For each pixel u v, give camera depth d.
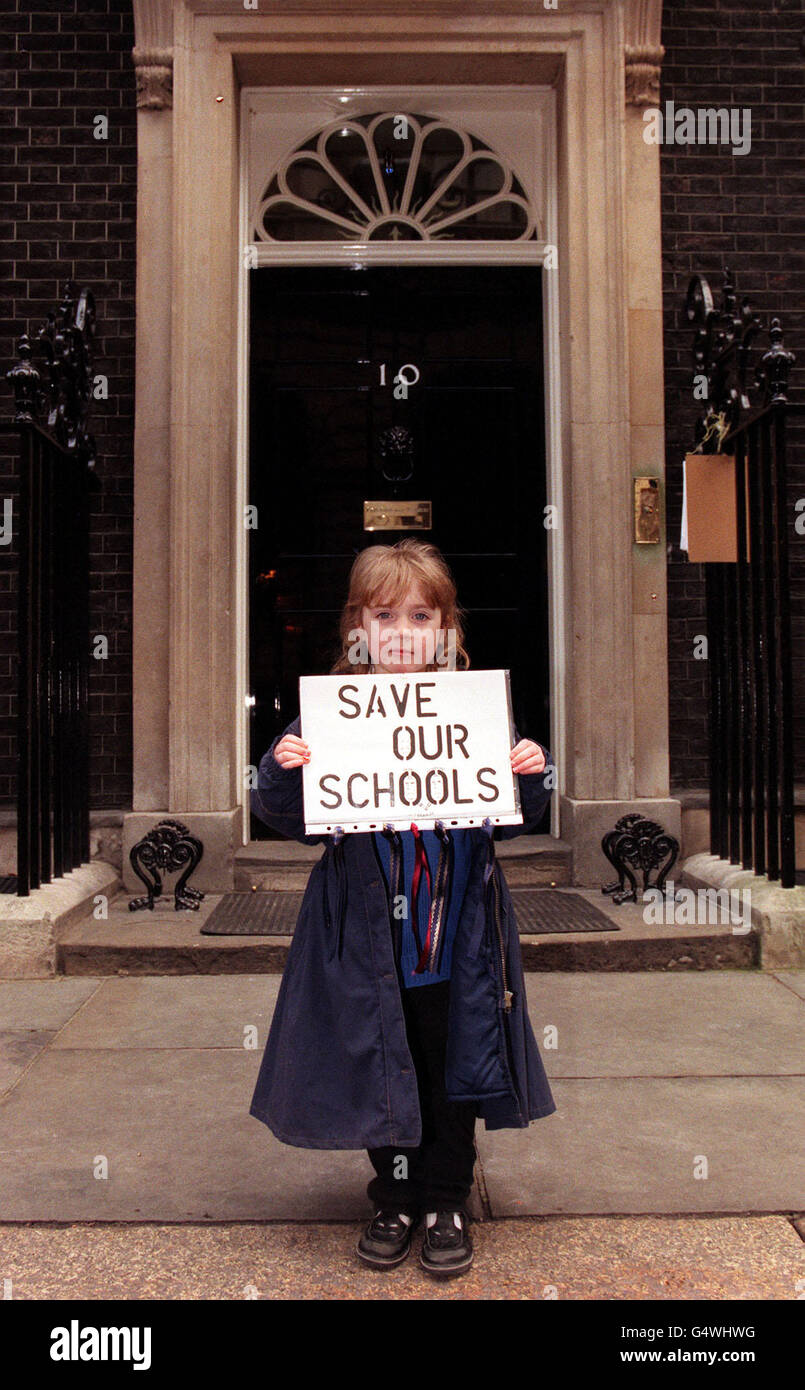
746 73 5.05
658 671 4.75
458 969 1.94
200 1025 3.31
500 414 5.16
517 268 5.20
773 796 4.07
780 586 3.91
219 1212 2.20
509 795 2.01
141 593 4.70
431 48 4.76
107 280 4.92
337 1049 1.94
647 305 4.80
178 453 4.65
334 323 5.15
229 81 4.75
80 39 4.94
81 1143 2.52
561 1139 2.53
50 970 3.79
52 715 4.26
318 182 5.24
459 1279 1.94
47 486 4.12
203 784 4.63
